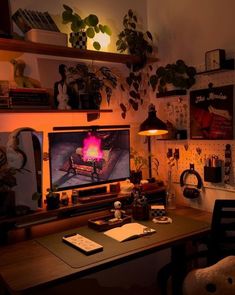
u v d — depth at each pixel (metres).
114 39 2.71
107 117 2.67
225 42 2.32
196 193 2.57
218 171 2.40
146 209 2.29
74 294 2.46
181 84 2.55
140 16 2.87
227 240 2.05
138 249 1.78
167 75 2.62
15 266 1.64
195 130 2.55
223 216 2.05
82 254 1.75
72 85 2.39
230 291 1.69
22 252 1.82
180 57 2.65
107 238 1.97
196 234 2.01
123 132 2.62
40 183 2.15
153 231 2.03
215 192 2.47
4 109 1.98
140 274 2.83
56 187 2.25
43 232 2.18
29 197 2.10
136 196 2.34
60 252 1.79
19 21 2.18
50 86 2.34
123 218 2.23
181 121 2.68
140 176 2.72
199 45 2.50
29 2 2.25
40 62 2.30
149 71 2.93
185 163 2.67
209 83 2.44
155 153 2.94
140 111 2.88
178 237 1.95
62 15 2.36
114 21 2.70
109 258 1.68
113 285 2.68
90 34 2.45
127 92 2.79
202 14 2.46
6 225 1.97
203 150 2.52
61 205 2.22
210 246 2.04
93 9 2.57
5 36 1.97
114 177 2.58
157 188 2.69
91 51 2.29
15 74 2.19
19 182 2.07
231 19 2.27
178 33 2.65
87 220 2.39
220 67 2.25
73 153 2.33
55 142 2.24
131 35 2.67
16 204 2.06
